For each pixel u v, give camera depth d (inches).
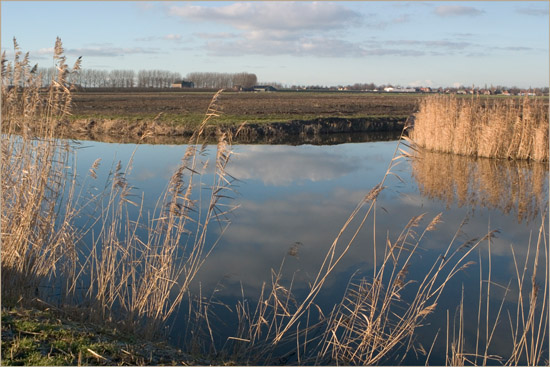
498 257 469.1
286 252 458.9
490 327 334.3
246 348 293.4
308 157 1007.6
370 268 430.0
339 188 740.7
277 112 1886.1
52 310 286.7
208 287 378.3
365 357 293.0
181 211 327.0
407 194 717.9
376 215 600.7
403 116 1766.7
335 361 286.2
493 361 290.8
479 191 738.8
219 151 327.0
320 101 2861.7
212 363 263.3
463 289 394.0
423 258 462.6
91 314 294.4
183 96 3324.3
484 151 1010.1
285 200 656.4
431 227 306.5
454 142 1048.8
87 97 2896.2
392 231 539.2
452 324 338.3
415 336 321.1
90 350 231.3
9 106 350.9
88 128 1304.1
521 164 933.8
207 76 6663.4
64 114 350.3
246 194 681.6
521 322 341.4
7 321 243.3
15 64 343.9
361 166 919.7
